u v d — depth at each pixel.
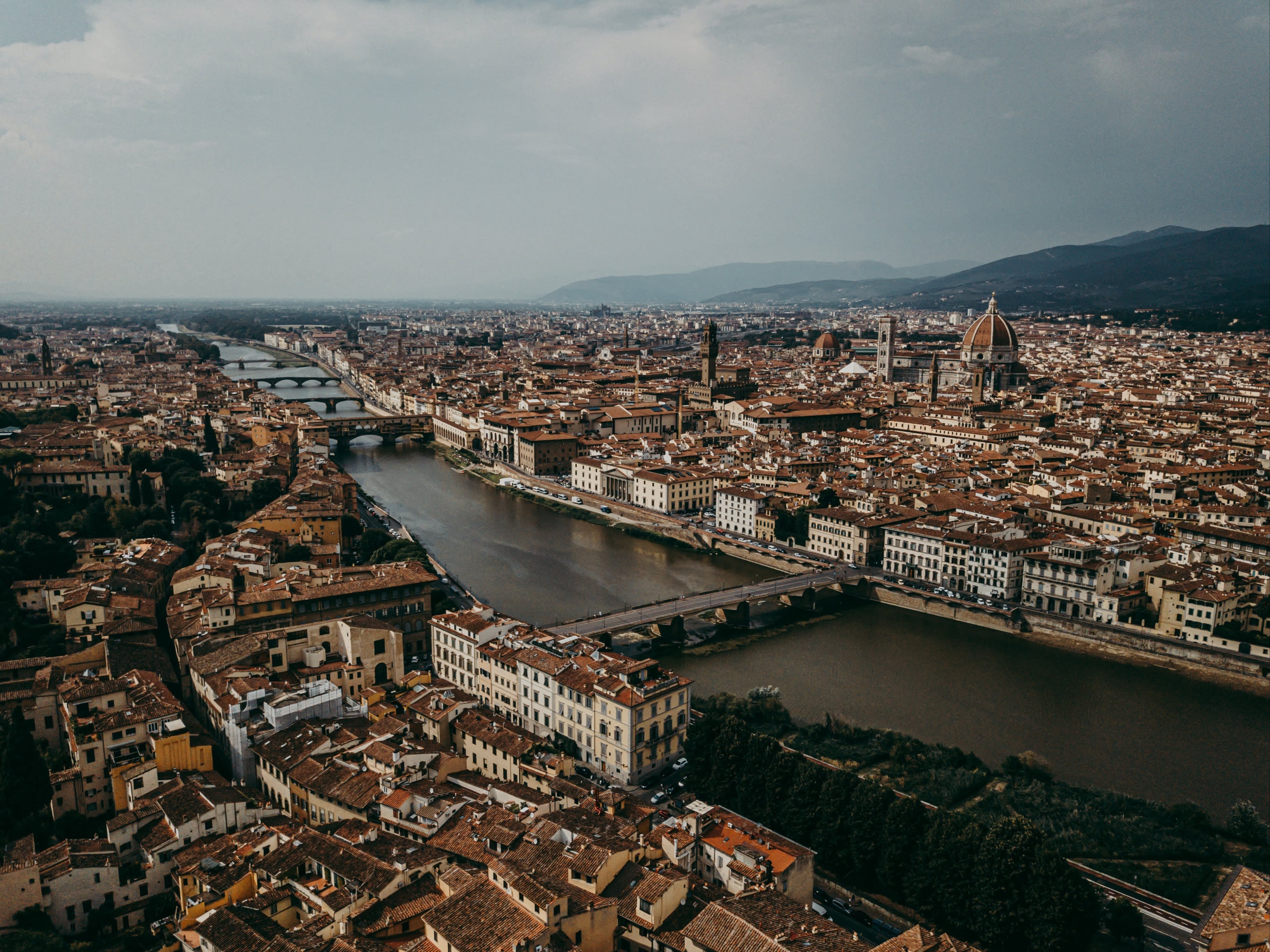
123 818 183.38
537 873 158.38
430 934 142.38
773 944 137.50
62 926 167.75
